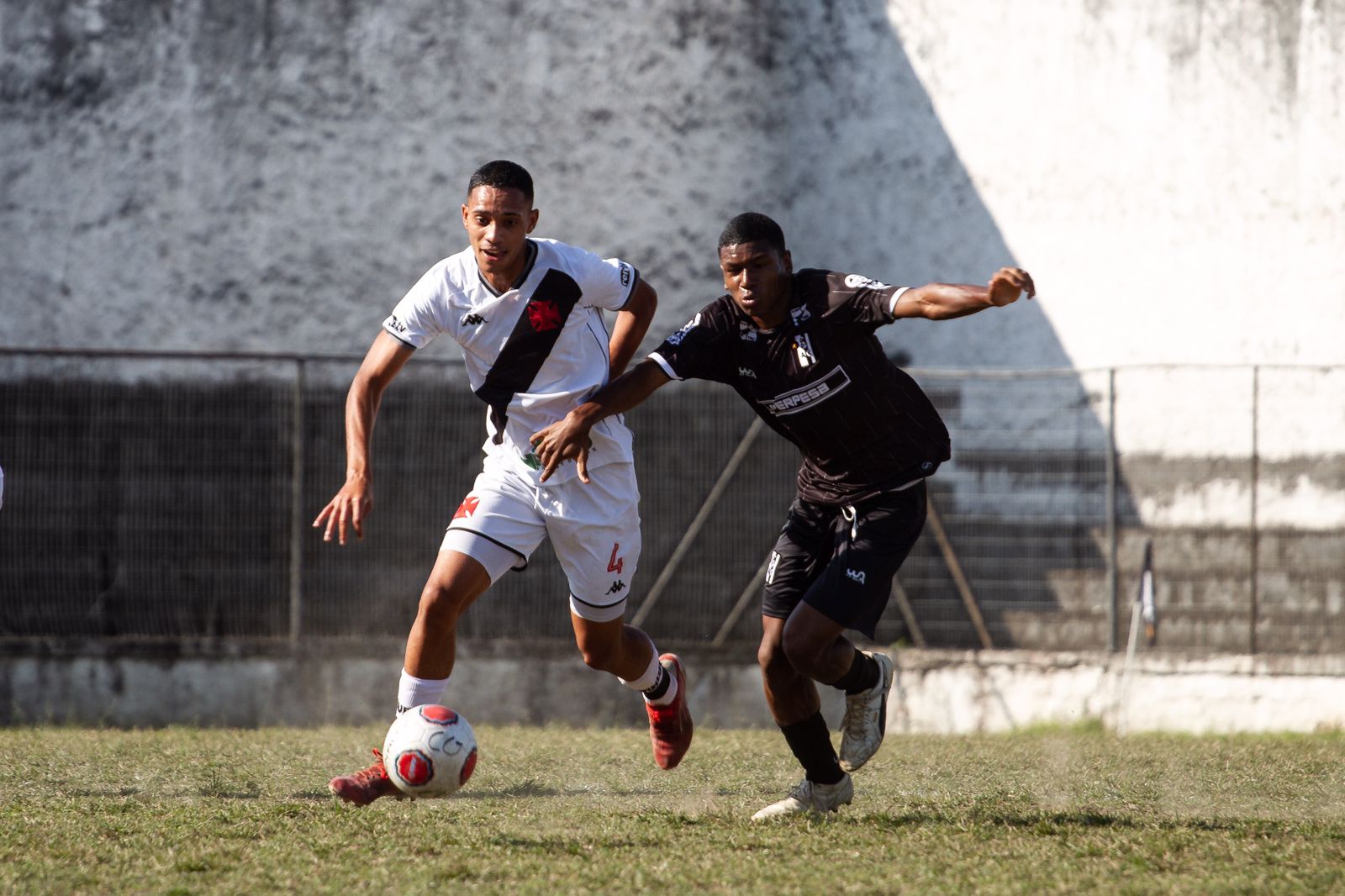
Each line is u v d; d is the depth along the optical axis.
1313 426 37.34
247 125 41.66
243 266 41.50
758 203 43.09
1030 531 38.59
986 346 41.66
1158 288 40.50
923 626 38.78
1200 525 37.50
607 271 16.39
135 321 41.16
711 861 12.68
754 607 37.81
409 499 37.38
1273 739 31.20
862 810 16.45
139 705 36.09
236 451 37.41
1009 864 12.52
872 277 42.66
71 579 36.78
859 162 42.94
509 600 37.56
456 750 14.15
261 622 36.97
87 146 41.22
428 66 42.22
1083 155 41.25
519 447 16.12
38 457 36.97
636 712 37.03
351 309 41.59
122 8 41.38
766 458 38.09
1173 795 18.09
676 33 43.09
